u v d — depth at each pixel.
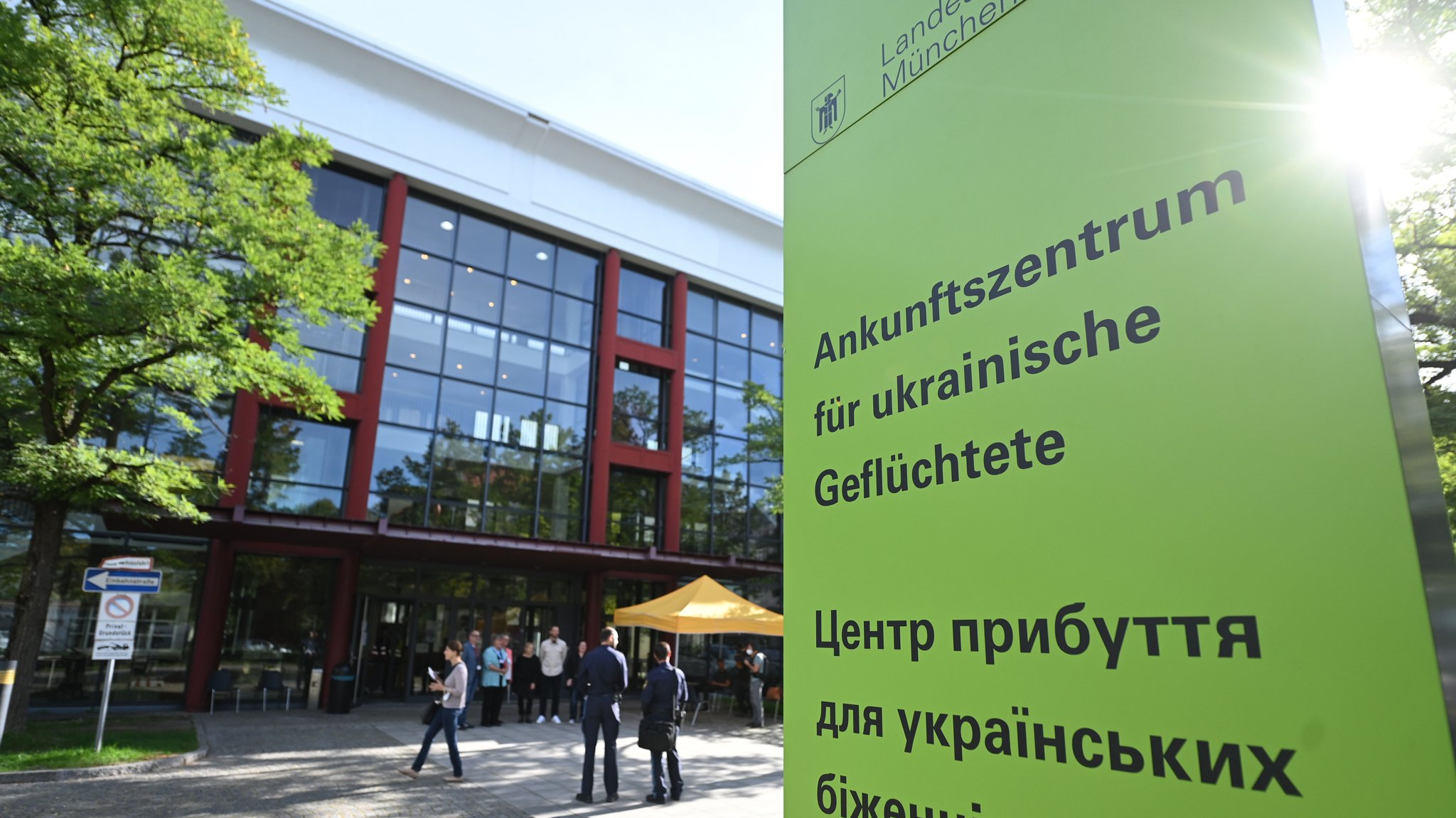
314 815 7.72
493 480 20.41
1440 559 1.28
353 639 18.23
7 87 10.38
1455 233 9.53
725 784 9.68
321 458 18.09
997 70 2.22
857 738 2.25
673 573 21.94
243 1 17.94
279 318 12.19
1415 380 1.37
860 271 2.55
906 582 2.18
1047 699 1.77
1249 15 1.66
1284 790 1.38
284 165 12.74
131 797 8.25
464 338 20.69
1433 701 1.22
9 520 15.37
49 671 15.16
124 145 11.42
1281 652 1.41
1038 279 1.99
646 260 24.28
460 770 9.61
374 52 19.45
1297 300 1.50
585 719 8.67
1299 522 1.42
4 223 11.08
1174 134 1.76
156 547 16.31
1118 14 1.93
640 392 23.84
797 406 2.71
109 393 12.40
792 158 2.97
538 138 22.17
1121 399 1.75
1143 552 1.65
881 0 2.66
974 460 2.06
